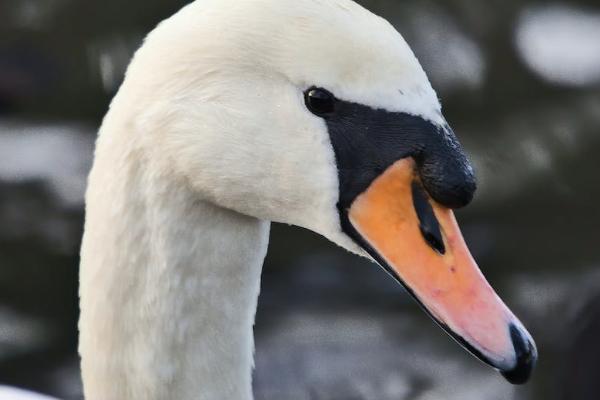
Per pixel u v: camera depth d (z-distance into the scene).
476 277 4.96
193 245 5.16
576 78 15.16
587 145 14.38
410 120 4.91
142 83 5.03
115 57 14.90
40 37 15.21
